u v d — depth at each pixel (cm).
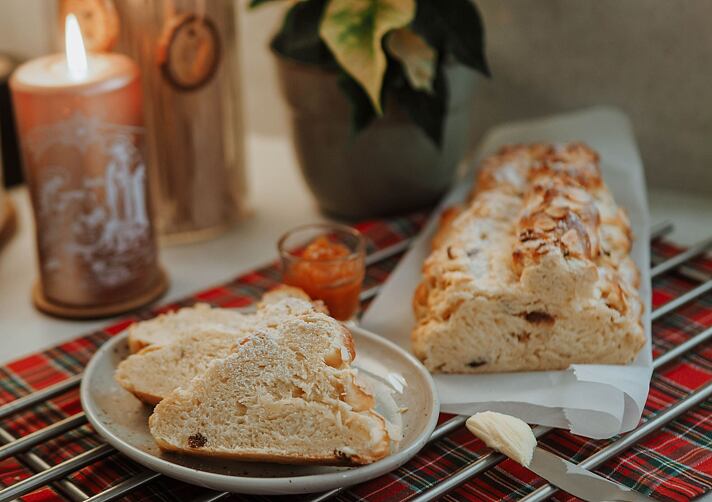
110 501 68
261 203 102
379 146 93
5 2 112
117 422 72
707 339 80
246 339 70
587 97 101
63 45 90
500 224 83
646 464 70
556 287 75
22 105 81
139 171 85
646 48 97
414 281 85
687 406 73
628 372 74
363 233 93
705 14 94
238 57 94
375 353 76
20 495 68
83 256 85
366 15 86
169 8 88
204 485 67
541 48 101
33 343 84
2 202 98
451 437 73
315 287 81
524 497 68
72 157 82
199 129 92
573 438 72
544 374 76
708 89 96
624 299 76
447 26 89
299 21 89
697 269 88
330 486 66
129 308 86
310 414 68
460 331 76
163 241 96
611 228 83
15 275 92
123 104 83
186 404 69
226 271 92
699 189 100
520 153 92
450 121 94
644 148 101
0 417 74
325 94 91
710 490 68
